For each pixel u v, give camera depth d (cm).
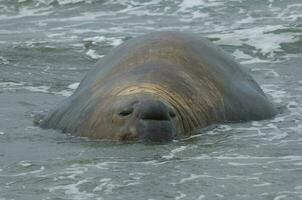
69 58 6812
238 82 4703
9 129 4519
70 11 8969
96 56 6912
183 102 4225
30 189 3428
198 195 3312
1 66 6481
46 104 5188
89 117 4247
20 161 3856
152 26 8025
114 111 4128
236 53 7025
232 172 3616
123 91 4206
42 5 9262
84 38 7556
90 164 3756
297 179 3516
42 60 6731
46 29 8138
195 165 3712
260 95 4794
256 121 4531
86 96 4438
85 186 3450
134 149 3959
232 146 4028
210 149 3969
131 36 7581
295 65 6550
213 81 4488
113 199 3288
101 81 4444
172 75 4312
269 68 6462
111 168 3688
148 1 8962
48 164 3788
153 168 3672
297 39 7262
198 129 4241
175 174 3584
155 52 4478
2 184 3503
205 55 4612
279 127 4441
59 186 3456
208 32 7656
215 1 8731
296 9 8331
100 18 8556
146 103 4066
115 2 9025
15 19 8800
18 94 5481
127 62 4453
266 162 3775
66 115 4456
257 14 8244
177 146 4003
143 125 4050
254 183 3462
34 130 4475
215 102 4400
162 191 3369
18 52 6981
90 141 4134
